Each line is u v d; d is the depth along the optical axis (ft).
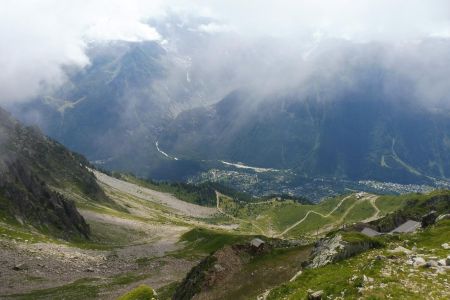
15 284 347.97
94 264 470.80
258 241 296.51
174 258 565.12
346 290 132.87
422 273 138.00
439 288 123.54
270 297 162.61
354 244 191.62
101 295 354.13
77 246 550.77
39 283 362.53
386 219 428.97
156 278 440.86
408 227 378.73
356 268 158.10
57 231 625.41
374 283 131.85
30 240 490.90
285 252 287.48
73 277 400.26
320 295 136.67
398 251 173.27
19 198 619.26
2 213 556.10
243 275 255.70
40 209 644.69
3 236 467.93
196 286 255.70
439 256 157.99
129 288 386.93
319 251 214.28
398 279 132.77
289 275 240.53
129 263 511.81
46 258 437.17
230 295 235.61
